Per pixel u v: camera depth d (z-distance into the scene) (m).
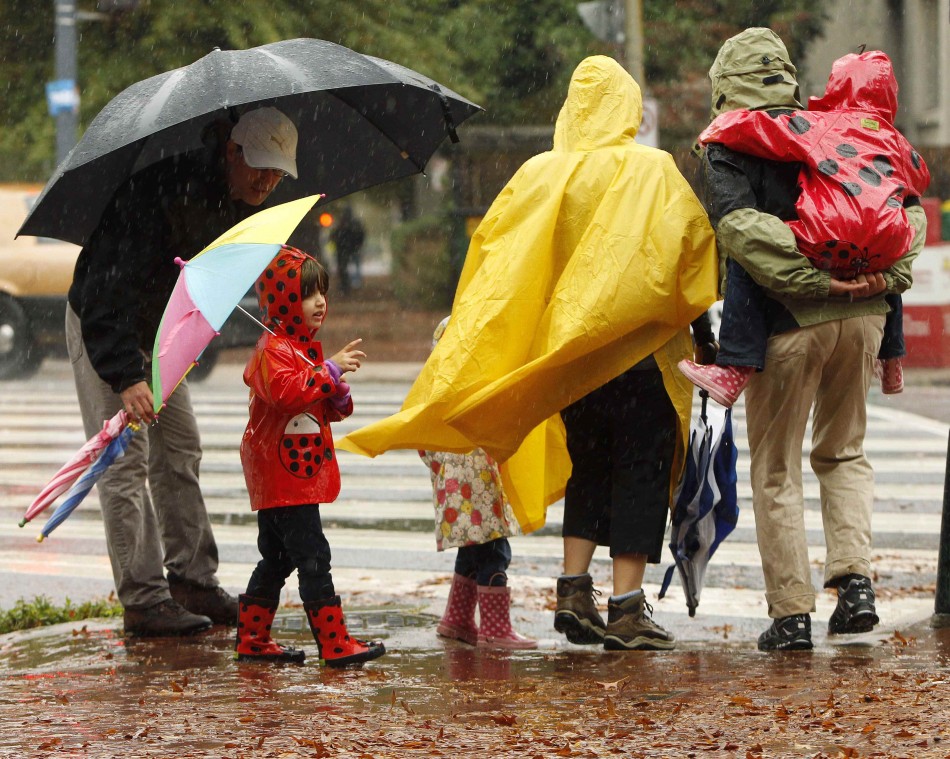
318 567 17.02
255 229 16.48
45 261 62.78
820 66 100.25
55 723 13.35
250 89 17.33
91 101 77.88
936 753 11.20
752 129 16.98
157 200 18.09
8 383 65.06
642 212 17.73
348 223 118.38
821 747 11.57
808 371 17.39
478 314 17.88
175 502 20.11
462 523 18.91
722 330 17.34
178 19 75.50
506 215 18.22
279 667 16.98
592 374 17.75
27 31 80.88
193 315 15.77
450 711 13.70
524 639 19.31
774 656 16.92
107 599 23.94
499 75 88.94
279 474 16.91
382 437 17.89
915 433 46.25
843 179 16.81
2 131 87.88
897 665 15.73
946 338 65.19
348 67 18.42
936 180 100.31
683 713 13.13
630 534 17.98
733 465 18.67
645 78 89.19
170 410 19.83
